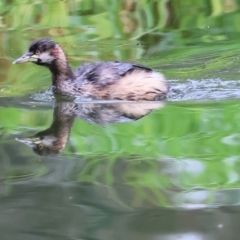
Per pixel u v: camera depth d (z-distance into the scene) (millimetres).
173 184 8508
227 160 9367
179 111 12000
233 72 14961
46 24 20672
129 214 7527
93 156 9695
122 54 17297
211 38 18375
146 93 13148
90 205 7836
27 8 22297
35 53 14328
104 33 19422
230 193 8148
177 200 7953
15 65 16453
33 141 10492
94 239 6895
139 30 19609
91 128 11141
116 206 7816
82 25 20344
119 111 12305
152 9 21594
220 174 8852
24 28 20328
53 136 10711
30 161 9586
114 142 10367
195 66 15711
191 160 9414
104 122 11516
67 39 19000
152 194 8195
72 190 8344
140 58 16891
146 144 10148
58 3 22469
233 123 11070
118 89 13336
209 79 14445
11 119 11891
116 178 8773
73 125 11398
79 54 17531
